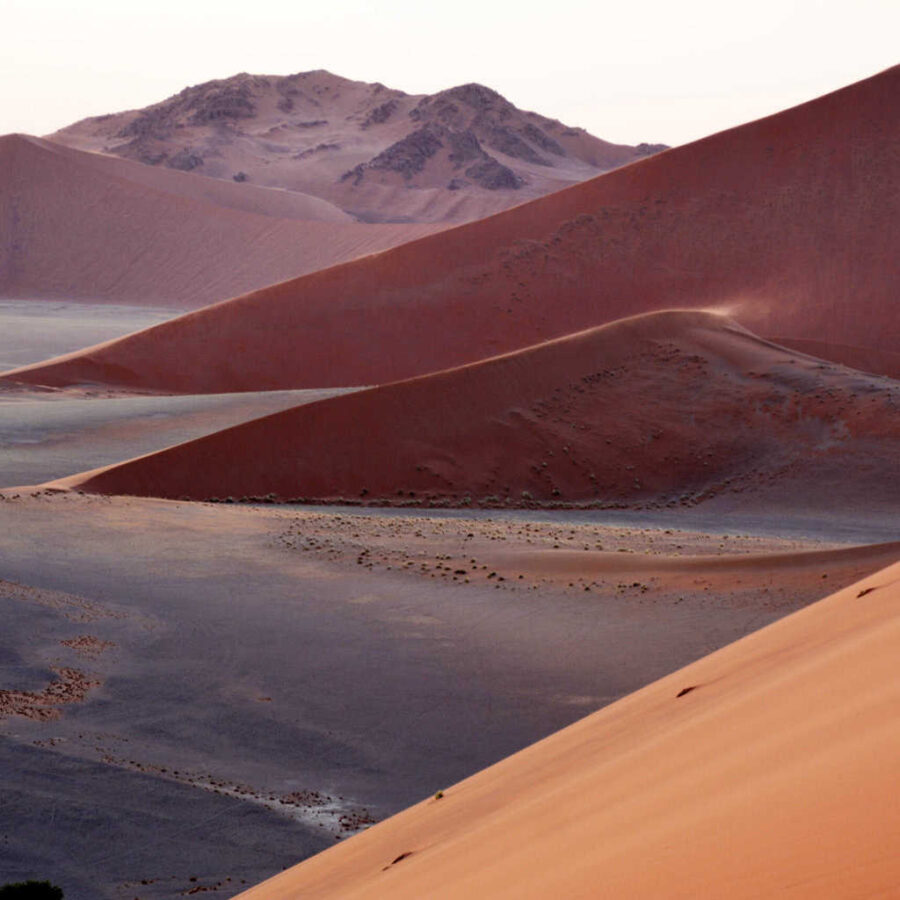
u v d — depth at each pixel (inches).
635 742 376.5
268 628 1496.1
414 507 2893.7
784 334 5088.6
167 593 1636.3
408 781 1041.5
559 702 1243.8
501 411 3255.4
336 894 359.3
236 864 823.1
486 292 5821.9
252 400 4313.5
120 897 753.6
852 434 3149.6
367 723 1182.9
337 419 3063.5
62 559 1771.7
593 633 1473.9
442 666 1359.5
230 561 1836.9
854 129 6250.0
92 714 1160.8
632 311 5600.4
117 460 3346.5
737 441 3218.5
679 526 2664.9
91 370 5462.6
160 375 5521.7
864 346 4972.9
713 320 3878.0
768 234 5826.8
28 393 4808.1
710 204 6072.8
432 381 3267.7
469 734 1157.7
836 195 5949.8
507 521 2551.7
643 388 3449.8
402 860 366.3
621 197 6240.2
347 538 2055.9
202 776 1011.9
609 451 3184.1
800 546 2268.7
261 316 5851.4
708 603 1557.6
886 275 5447.8
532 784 408.5
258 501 2827.3
